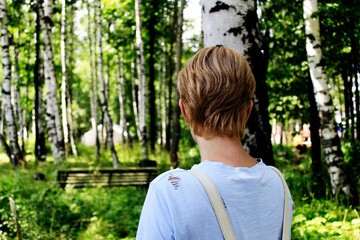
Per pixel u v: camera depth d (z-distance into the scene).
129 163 13.97
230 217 0.70
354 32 9.91
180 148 17.92
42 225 5.00
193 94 0.78
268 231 0.76
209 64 0.78
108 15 17.31
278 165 10.06
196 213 0.67
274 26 9.42
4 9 12.62
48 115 13.42
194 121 0.79
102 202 6.40
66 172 7.80
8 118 12.91
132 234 4.90
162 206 0.69
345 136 11.87
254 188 0.76
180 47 13.04
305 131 13.96
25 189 7.38
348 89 14.60
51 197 6.25
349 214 4.86
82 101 41.25
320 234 3.75
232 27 2.04
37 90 14.84
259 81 2.07
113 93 32.59
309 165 8.96
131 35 18.72
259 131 2.04
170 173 0.73
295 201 5.44
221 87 0.76
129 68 24.86
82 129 40.09
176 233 0.67
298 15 8.80
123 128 22.36
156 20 18.02
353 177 6.36
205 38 2.16
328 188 6.04
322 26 8.55
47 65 13.33
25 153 18.23
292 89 9.36
